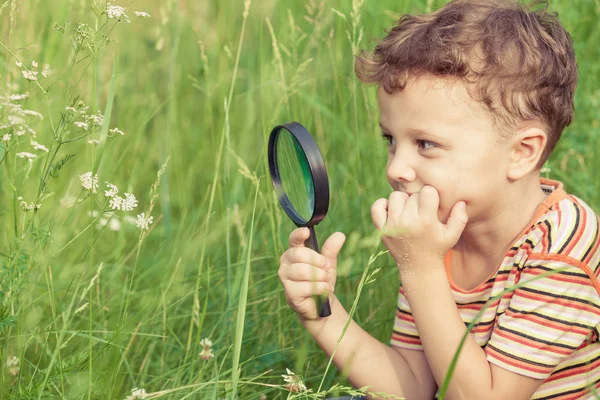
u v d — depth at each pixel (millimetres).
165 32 4605
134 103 4254
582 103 3770
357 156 3486
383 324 2947
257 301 2871
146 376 2650
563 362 2055
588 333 1979
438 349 2004
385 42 2113
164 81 4633
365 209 3434
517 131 1987
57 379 2141
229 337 2746
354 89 3529
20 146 2791
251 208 3379
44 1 3854
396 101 1990
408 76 1947
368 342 2314
